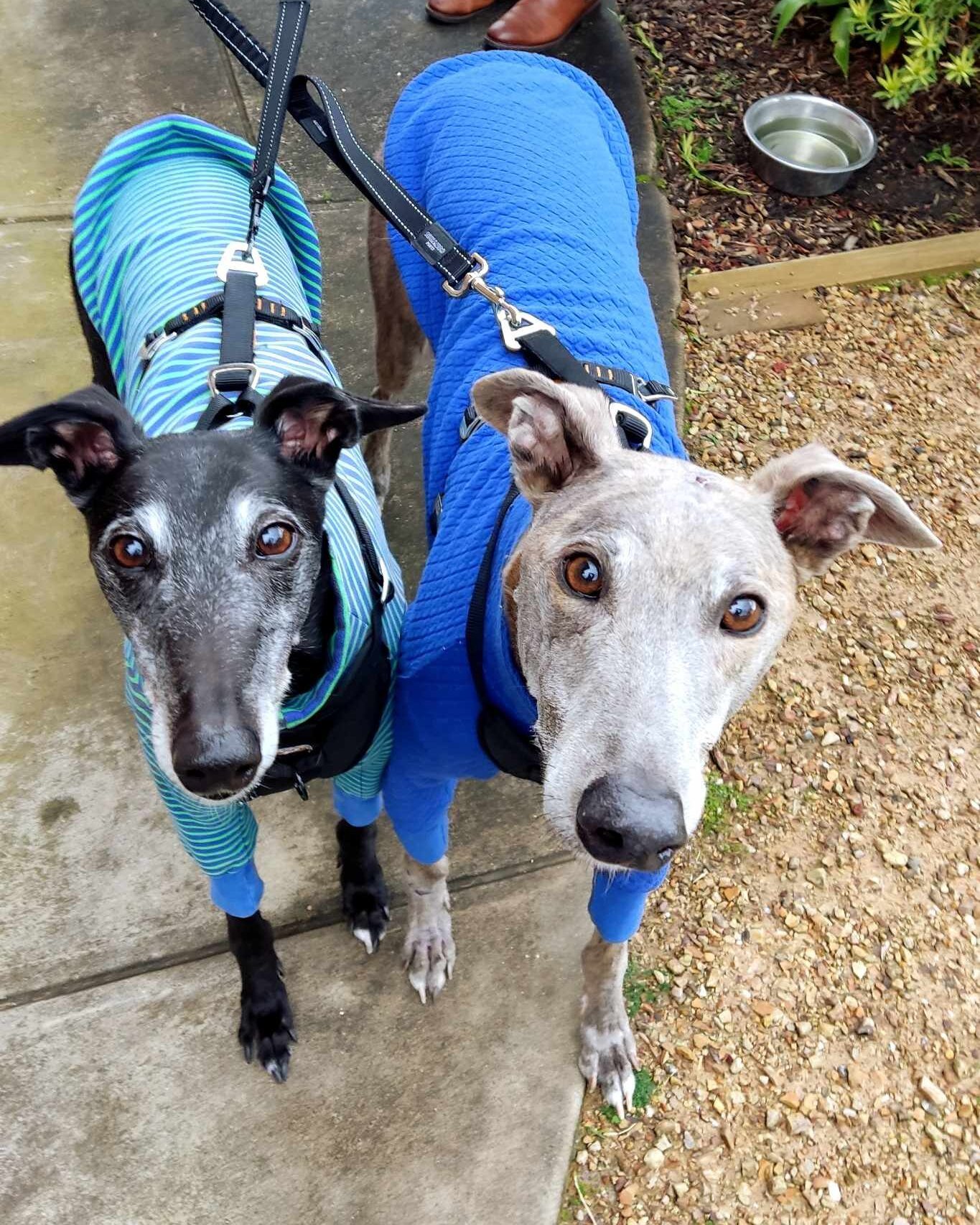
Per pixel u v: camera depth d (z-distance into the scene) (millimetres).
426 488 681
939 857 722
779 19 1250
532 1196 573
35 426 468
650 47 1252
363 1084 610
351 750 550
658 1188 583
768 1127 606
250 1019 615
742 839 722
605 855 381
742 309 1039
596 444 480
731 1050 632
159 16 1270
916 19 1096
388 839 733
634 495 445
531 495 501
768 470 481
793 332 1025
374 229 824
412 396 955
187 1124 591
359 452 682
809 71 1238
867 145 1136
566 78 795
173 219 673
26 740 739
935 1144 605
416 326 831
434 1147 588
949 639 833
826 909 693
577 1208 575
